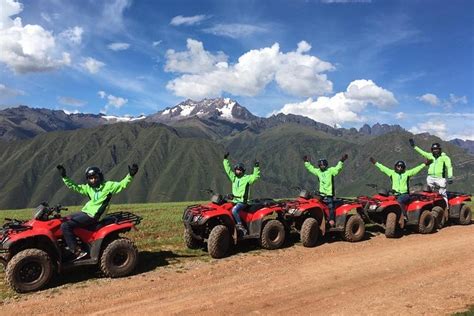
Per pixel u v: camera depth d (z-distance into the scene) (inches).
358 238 376.8
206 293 247.4
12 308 225.8
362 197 417.4
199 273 282.4
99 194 274.4
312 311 222.8
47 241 259.3
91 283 262.2
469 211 459.5
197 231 337.1
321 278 274.2
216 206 325.1
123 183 277.4
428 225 409.1
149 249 343.9
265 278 273.7
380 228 433.1
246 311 222.8
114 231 274.8
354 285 261.1
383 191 398.9
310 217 365.1
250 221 339.3
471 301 232.1
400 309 223.8
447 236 398.6
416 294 245.0
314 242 357.1
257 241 365.1
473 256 322.7
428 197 420.2
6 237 247.4
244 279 271.4
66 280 267.9
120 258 274.2
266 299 239.1
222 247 317.7
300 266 300.2
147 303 232.8
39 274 249.3
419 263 306.3
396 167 416.8
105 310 223.6
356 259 318.3
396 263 307.0
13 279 241.8
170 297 241.4
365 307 227.1
